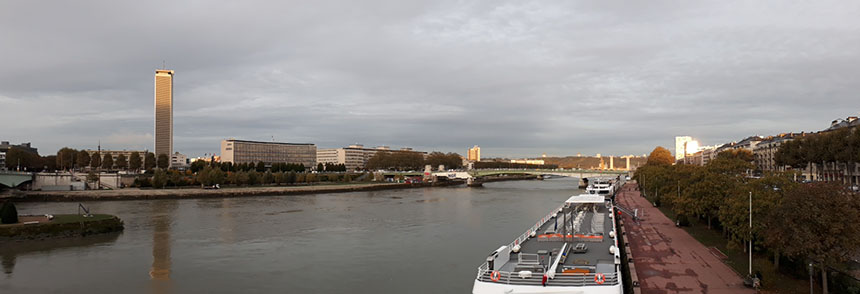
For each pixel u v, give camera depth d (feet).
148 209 575.79
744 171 337.31
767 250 219.00
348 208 596.29
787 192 200.95
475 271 268.41
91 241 358.02
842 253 167.84
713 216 317.42
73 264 288.30
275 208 594.24
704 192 315.78
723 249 261.03
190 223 452.76
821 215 168.55
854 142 424.05
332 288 238.48
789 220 175.63
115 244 346.95
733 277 205.98
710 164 343.87
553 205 629.92
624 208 480.64
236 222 460.96
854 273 181.47
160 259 299.99
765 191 228.63
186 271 271.69
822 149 478.59
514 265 180.04
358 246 337.72
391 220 476.13
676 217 367.66
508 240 359.87
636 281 192.75
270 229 416.46
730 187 292.81
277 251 321.52
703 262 233.76
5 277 261.44
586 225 264.72
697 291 187.32
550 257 187.42
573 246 209.97
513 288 151.23
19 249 329.93
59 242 353.72
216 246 338.95
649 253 256.32
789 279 194.90
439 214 527.40
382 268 275.39
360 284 244.83
